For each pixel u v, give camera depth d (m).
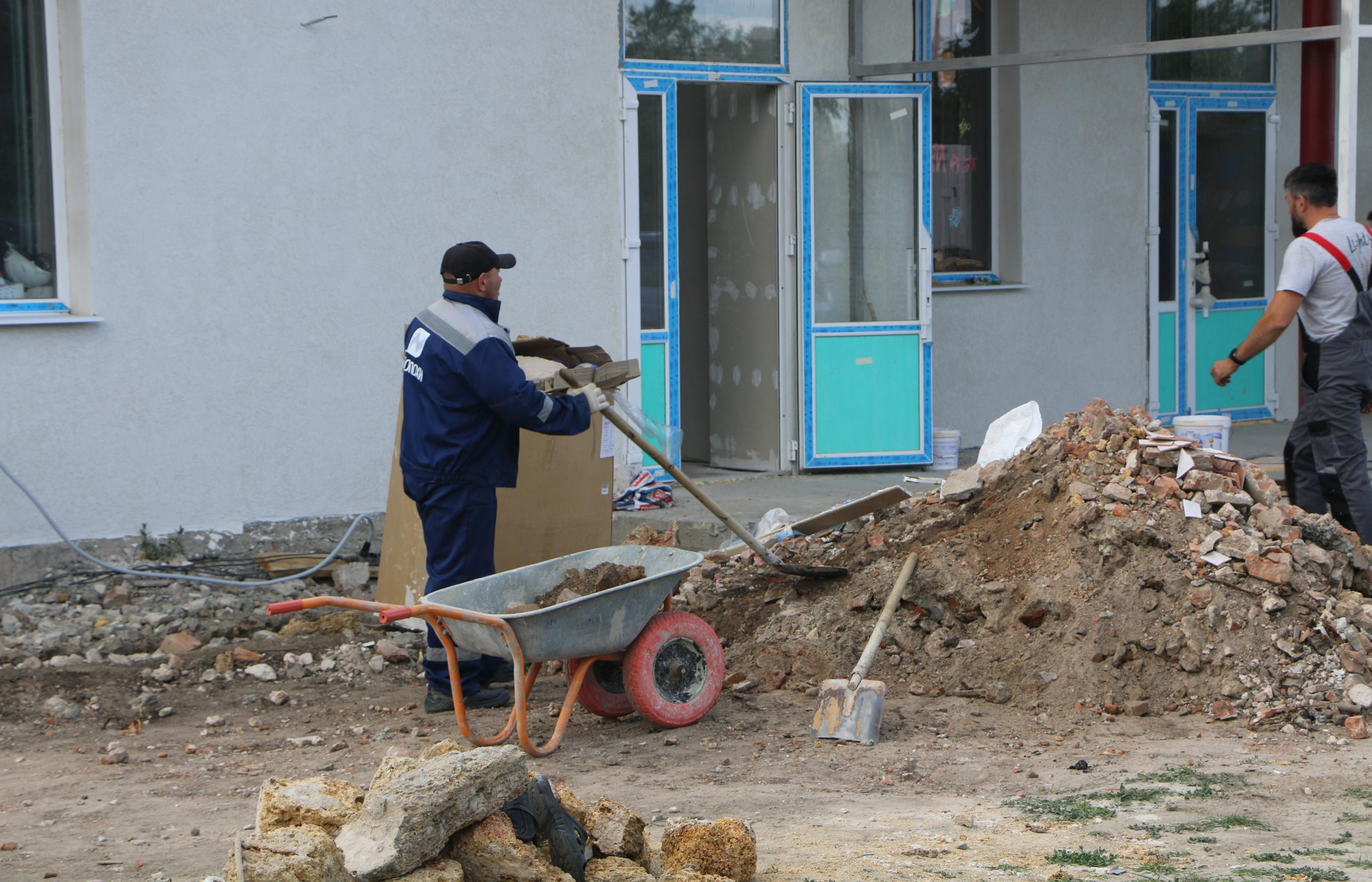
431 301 9.16
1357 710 5.64
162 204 8.35
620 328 9.75
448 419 6.00
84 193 8.18
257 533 8.71
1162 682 5.97
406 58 8.93
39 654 7.22
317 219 8.77
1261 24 13.04
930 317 10.55
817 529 7.14
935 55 11.58
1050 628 6.28
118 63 8.17
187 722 6.27
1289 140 13.24
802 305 10.31
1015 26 11.68
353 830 3.64
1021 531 6.79
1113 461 6.90
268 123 8.59
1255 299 13.26
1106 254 12.27
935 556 6.73
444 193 9.12
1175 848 4.13
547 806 3.91
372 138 8.88
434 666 6.27
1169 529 6.42
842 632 6.54
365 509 9.05
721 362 10.96
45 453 8.12
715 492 9.72
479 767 3.74
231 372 8.60
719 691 5.96
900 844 4.24
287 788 3.86
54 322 8.04
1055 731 5.68
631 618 5.59
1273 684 5.85
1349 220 7.22
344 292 8.89
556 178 9.45
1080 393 12.23
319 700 6.61
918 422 10.61
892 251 10.57
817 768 5.25
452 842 3.75
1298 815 4.48
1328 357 7.05
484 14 9.13
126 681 6.79
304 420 8.83
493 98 9.21
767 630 6.71
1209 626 6.04
